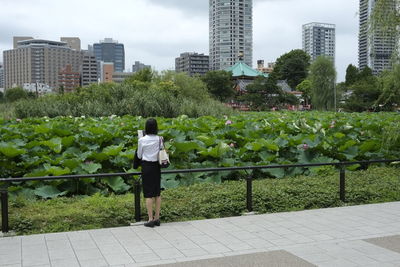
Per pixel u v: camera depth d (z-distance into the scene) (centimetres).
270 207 794
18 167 1048
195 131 1422
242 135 1430
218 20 16400
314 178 1020
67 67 14250
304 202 816
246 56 16625
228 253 527
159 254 522
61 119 2078
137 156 662
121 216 699
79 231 625
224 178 1096
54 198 847
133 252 530
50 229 646
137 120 1916
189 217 730
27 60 16425
